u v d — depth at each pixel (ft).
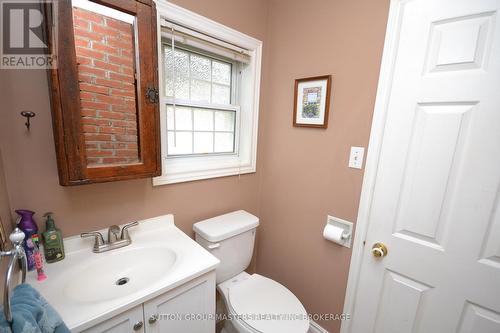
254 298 4.14
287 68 4.94
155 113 3.33
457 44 2.95
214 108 4.99
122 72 3.09
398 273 3.76
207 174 4.71
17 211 2.71
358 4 3.76
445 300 3.35
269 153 5.58
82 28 2.75
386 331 4.02
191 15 3.92
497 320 3.00
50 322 1.80
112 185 3.53
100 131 3.00
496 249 2.93
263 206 5.90
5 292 1.51
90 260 3.13
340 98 4.16
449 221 3.22
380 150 3.75
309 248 5.01
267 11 5.14
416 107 3.35
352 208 4.21
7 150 2.67
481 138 2.90
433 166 3.28
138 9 2.94
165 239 3.78
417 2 3.19
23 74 2.66
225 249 4.40
